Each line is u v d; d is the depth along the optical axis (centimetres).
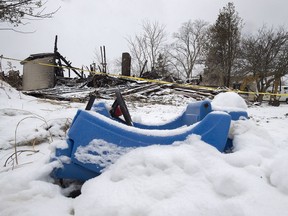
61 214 163
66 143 207
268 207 140
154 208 147
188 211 143
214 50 3253
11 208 165
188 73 5131
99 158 195
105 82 1742
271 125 598
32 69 1930
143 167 178
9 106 586
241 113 251
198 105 246
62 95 1220
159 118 662
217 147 200
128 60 2216
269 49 2681
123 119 257
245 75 2892
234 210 138
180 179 166
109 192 164
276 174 161
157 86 1673
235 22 3067
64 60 1989
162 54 5147
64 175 202
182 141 199
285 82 3519
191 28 5081
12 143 354
